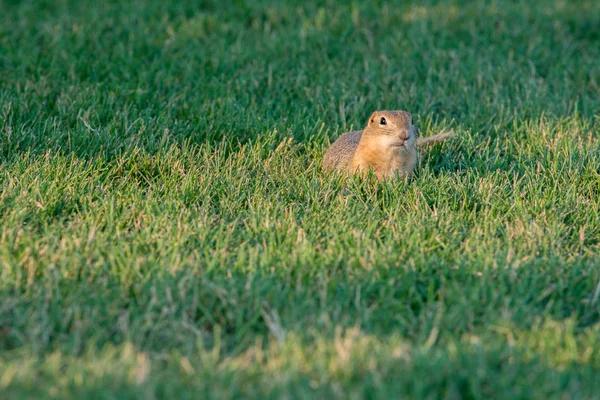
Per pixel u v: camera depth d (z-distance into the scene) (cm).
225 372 1060
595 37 2770
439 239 1434
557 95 2239
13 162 1719
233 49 2541
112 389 1019
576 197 1655
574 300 1277
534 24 2814
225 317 1224
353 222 1496
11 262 1295
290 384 1038
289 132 1959
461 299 1229
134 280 1280
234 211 1570
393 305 1235
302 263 1320
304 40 2608
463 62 2497
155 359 1114
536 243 1441
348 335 1138
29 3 2973
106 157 1780
